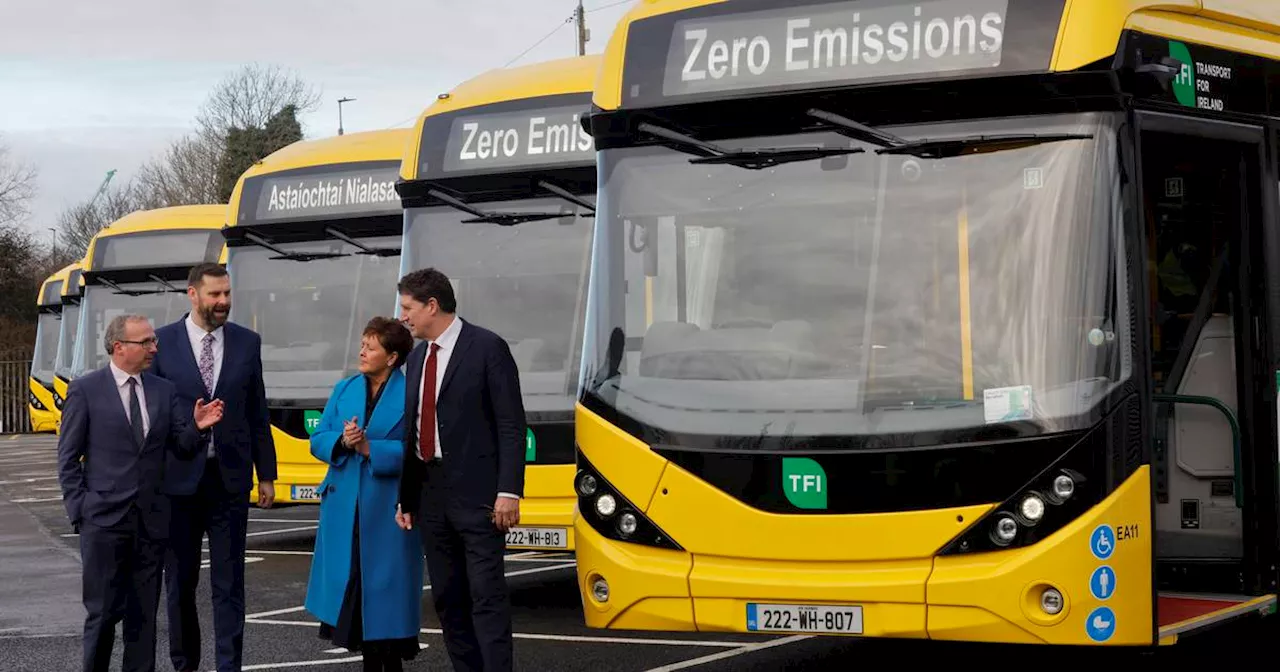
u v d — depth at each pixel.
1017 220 6.94
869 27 7.30
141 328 8.20
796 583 6.92
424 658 9.44
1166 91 7.14
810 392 7.08
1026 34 7.00
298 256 15.22
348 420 7.83
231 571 8.48
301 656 9.65
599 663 9.12
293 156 15.77
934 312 6.99
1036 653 9.36
